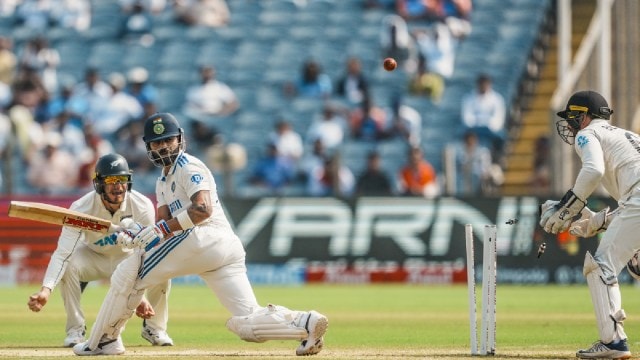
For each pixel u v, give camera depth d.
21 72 89.88
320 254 69.12
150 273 27.95
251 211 69.81
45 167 80.25
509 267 67.62
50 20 99.44
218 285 28.09
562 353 29.89
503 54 87.69
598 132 28.20
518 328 40.66
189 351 30.81
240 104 89.75
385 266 68.69
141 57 95.62
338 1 96.44
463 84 86.44
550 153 67.44
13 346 33.16
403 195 68.81
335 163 70.56
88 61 96.06
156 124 27.94
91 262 33.53
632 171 27.72
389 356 28.62
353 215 69.19
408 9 90.69
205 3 96.69
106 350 29.06
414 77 85.62
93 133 81.31
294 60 92.56
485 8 91.50
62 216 27.61
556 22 89.56
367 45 92.12
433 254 68.38
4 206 69.81
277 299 57.56
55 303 54.91
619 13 71.56
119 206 32.25
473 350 28.33
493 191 75.94
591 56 72.38
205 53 94.69
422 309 51.12
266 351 30.86
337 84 86.44
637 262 29.53
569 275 67.25
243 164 80.69
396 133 81.50
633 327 40.44
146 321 33.16
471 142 74.25
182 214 27.33
